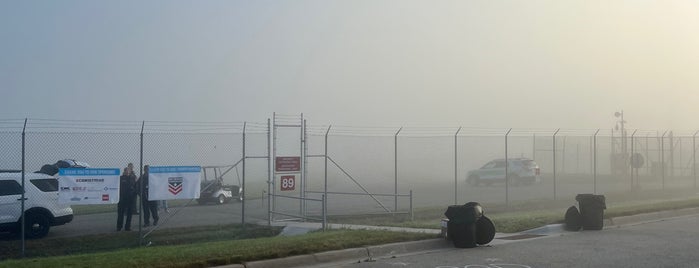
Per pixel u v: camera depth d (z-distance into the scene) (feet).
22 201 49.90
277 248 42.93
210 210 84.84
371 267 40.06
